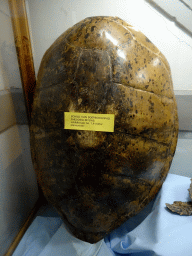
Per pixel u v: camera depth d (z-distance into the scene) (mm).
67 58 655
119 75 623
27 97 957
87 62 628
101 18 700
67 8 876
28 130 1023
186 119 986
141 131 657
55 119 666
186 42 856
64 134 656
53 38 930
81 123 636
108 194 685
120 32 673
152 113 668
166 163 799
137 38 700
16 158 919
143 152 675
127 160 658
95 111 623
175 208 768
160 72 701
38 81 754
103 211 718
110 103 618
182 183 946
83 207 711
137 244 712
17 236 903
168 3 794
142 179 715
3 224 816
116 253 813
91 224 742
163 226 729
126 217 766
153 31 863
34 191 1105
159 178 795
